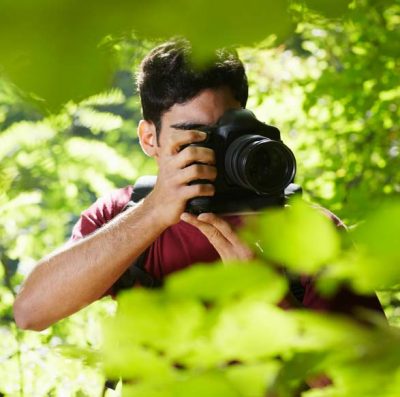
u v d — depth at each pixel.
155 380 0.72
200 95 2.92
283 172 2.40
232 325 0.70
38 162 5.98
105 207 3.29
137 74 3.06
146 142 3.19
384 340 0.68
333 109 6.76
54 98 0.61
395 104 6.53
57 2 0.57
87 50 0.60
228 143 2.47
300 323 0.69
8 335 4.95
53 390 4.41
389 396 0.67
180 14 0.60
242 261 0.70
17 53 0.59
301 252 0.68
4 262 6.11
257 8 0.60
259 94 6.84
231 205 2.45
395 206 0.62
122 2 0.59
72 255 2.89
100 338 0.74
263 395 0.69
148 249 2.96
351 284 0.68
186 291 0.69
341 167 6.54
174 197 2.58
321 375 0.71
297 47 7.02
